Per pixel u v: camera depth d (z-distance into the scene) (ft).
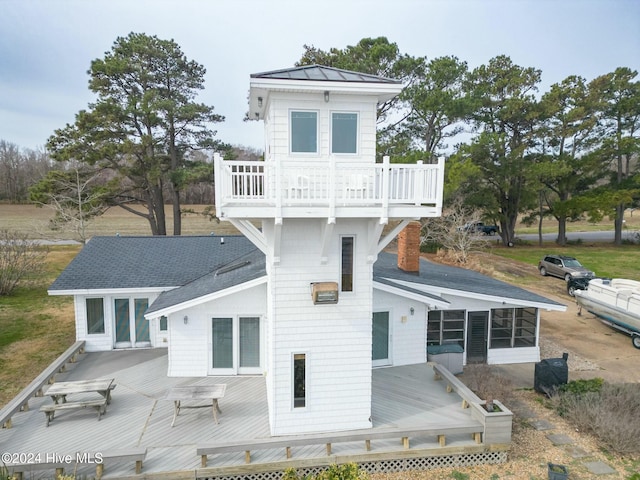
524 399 39.17
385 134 113.50
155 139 96.78
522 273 93.61
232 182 26.78
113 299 46.57
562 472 26.58
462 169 97.66
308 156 29.66
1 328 58.95
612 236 152.56
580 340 56.59
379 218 27.25
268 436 29.48
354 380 30.01
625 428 30.94
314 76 28.94
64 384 32.83
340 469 23.97
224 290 37.55
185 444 28.66
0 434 29.60
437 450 28.68
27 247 81.35
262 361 40.52
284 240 28.40
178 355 39.75
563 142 124.16
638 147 116.67
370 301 29.63
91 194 96.22
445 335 46.83
